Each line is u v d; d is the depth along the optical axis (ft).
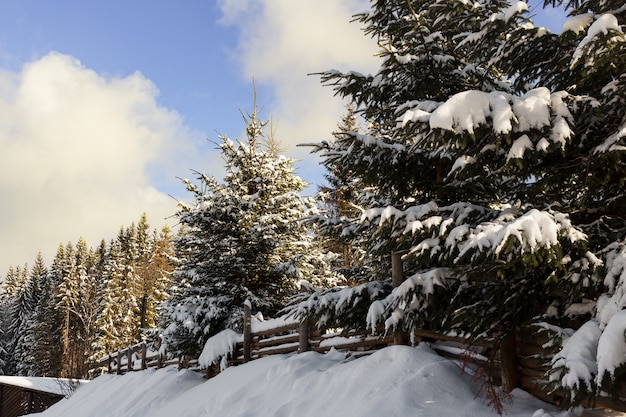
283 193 51.11
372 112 26.30
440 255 18.07
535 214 13.80
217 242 45.19
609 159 15.23
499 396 17.56
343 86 24.75
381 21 26.78
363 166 23.50
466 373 19.27
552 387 15.11
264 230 45.29
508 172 17.74
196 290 45.14
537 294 16.70
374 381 19.95
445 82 25.04
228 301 43.70
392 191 27.25
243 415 23.36
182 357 45.73
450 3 22.84
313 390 22.34
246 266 45.57
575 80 18.44
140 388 44.37
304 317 25.12
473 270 16.55
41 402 88.02
